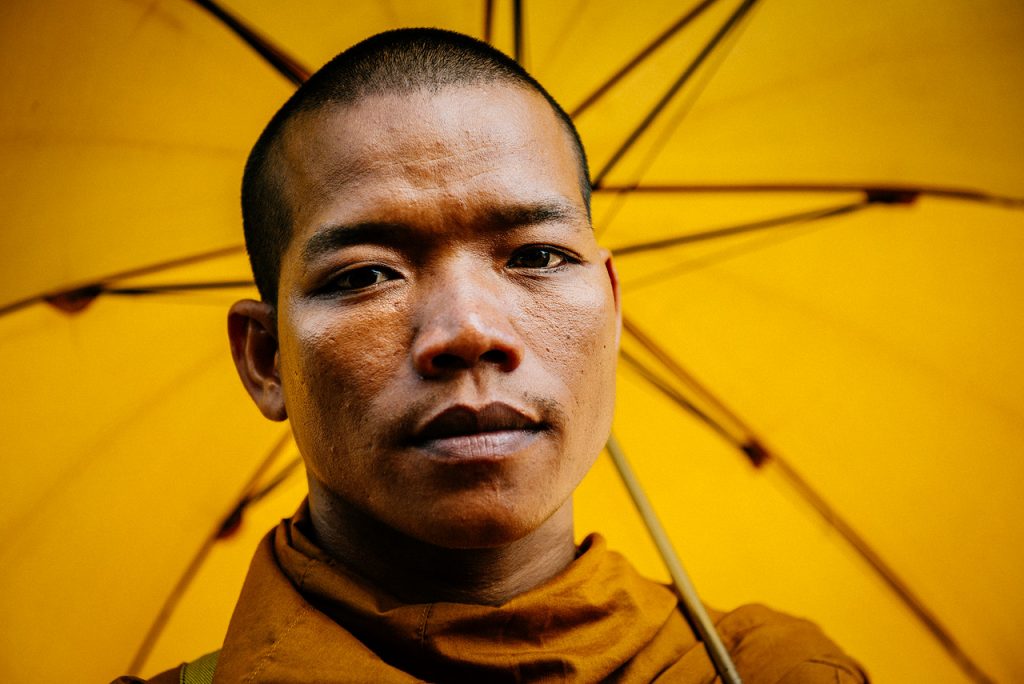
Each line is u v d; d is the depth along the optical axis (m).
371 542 1.25
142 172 1.87
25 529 1.85
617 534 2.13
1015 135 2.01
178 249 1.89
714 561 2.10
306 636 1.19
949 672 1.96
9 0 1.90
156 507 1.94
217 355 1.97
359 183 1.15
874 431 2.03
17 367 1.84
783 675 1.40
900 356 2.02
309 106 1.28
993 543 1.93
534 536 1.29
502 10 1.93
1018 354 1.92
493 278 1.14
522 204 1.16
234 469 2.00
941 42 2.05
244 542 2.00
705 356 2.09
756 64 2.02
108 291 1.87
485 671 1.18
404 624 1.18
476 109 1.20
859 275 2.04
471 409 1.03
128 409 1.91
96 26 1.88
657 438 2.14
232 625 1.27
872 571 2.03
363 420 1.08
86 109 1.87
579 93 1.94
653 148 1.98
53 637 1.84
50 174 1.85
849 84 2.04
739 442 2.09
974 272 1.98
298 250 1.19
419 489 1.04
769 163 2.02
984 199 1.99
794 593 2.06
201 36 1.86
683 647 1.40
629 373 2.12
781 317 2.07
